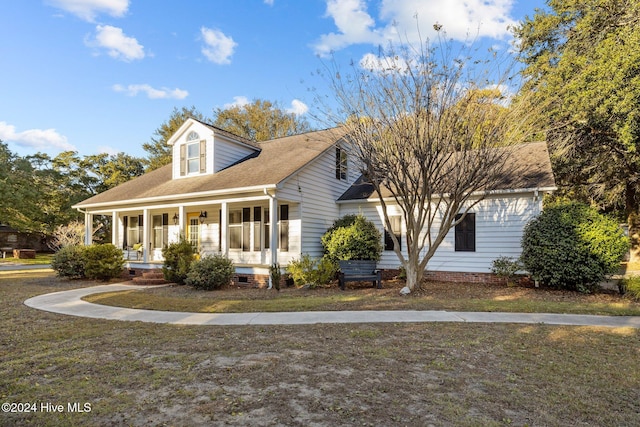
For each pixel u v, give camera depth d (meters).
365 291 10.67
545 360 4.61
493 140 9.43
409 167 10.12
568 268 9.83
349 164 15.57
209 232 15.64
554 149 17.03
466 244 12.20
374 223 14.07
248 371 4.23
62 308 8.35
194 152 15.30
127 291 11.16
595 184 18.09
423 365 4.43
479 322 6.60
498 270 11.07
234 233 14.86
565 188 19.25
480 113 9.30
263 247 13.90
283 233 13.30
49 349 5.18
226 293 10.62
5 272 17.47
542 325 6.36
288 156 14.20
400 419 3.10
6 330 6.31
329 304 8.42
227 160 15.30
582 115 14.60
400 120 9.42
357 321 6.74
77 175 33.66
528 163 12.74
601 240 9.52
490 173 10.19
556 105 15.24
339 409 3.27
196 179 14.63
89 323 6.82
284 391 3.66
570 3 17.23
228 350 5.06
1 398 3.57
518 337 5.62
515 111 9.37
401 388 3.75
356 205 14.52
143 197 14.27
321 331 6.05
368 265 11.61
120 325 6.64
